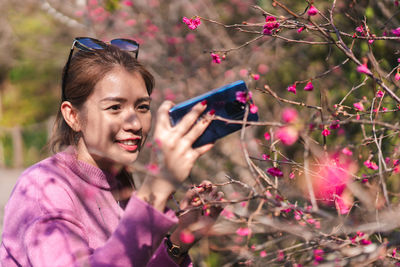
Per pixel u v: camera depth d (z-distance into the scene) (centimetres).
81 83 156
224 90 138
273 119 348
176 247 166
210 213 164
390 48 267
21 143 1106
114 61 157
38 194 148
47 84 1288
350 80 306
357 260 148
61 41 873
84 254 134
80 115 159
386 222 144
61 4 630
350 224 147
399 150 211
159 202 125
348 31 290
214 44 502
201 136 136
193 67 530
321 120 150
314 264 175
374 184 201
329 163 181
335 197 173
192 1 569
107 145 156
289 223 170
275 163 177
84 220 156
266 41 429
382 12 277
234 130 141
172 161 123
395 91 224
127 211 127
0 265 148
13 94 1315
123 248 125
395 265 169
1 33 924
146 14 602
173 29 572
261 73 423
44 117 1280
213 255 288
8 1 870
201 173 386
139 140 159
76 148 169
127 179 177
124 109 156
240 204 204
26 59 1032
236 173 319
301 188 204
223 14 535
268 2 411
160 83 518
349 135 265
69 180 158
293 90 183
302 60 400
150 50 573
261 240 227
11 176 951
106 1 512
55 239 135
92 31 564
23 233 142
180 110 134
